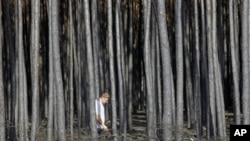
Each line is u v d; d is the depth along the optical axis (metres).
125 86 25.44
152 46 21.83
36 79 20.53
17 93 22.25
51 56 20.73
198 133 21.80
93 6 21.66
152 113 20.08
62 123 19.16
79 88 26.61
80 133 21.36
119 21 22.91
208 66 21.09
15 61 23.33
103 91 25.41
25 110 21.22
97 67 21.81
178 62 19.66
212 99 21.11
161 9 17.81
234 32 23.23
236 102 20.62
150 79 20.03
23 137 21.06
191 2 25.86
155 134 20.00
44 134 21.17
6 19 23.16
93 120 19.39
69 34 26.47
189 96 25.86
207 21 20.73
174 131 19.41
